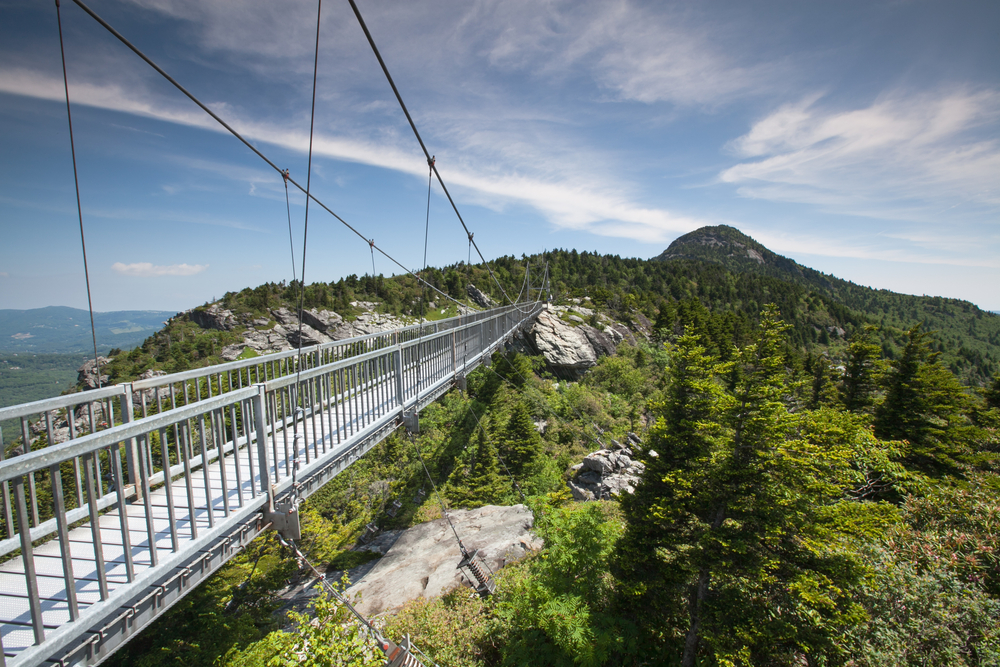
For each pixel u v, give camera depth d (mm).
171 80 4273
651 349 49812
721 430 9117
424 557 15172
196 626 10953
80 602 2908
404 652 6035
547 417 29609
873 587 7664
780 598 8070
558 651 8773
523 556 13562
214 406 3887
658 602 9078
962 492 10719
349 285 109125
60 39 3264
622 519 11336
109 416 3838
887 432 19250
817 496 8398
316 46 4422
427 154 8773
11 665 2270
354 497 23734
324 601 5855
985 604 7195
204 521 4004
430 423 28141
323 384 5699
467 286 99688
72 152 3400
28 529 2393
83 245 3506
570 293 82438
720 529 8562
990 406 23641
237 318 93125
